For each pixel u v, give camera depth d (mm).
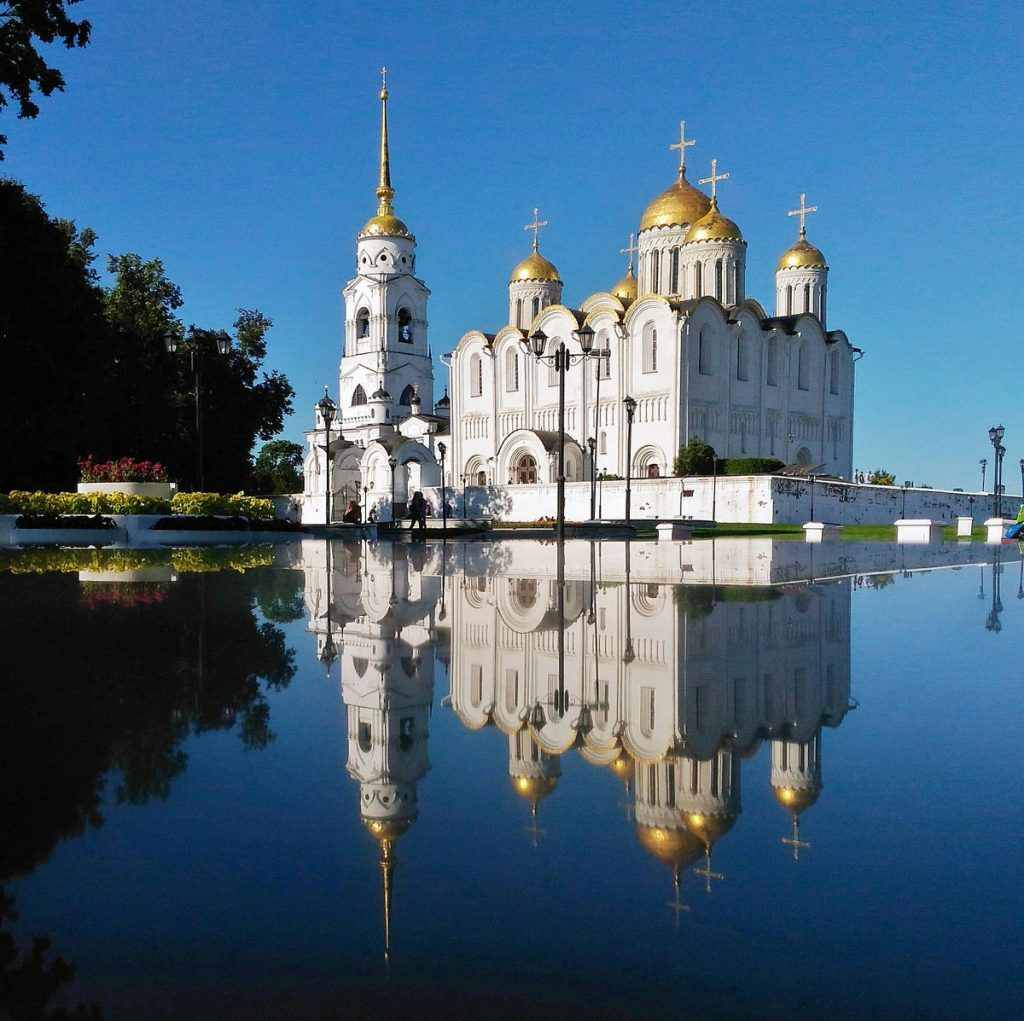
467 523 58688
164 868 2693
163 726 4449
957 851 2799
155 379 63031
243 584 13000
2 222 42938
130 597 10922
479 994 2006
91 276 60531
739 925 2309
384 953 2186
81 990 2027
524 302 89625
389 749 4035
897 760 3828
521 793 3387
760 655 6590
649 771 3670
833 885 2553
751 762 3803
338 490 85875
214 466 69438
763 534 46406
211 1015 1930
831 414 86500
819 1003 1945
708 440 73812
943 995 1976
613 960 2146
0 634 7691
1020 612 9359
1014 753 3945
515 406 82438
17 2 29562
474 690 5328
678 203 80562
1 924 2348
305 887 2561
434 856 2771
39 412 46594
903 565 18328
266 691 5305
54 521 28672
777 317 84188
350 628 8102
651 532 48406
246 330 73062
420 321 93062
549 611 9492
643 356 73875
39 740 4184
